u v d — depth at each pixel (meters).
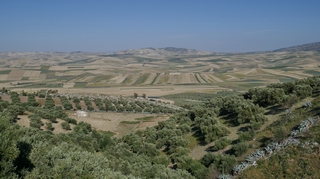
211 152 32.09
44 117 59.28
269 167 24.19
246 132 32.94
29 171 18.81
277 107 40.09
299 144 24.77
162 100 127.50
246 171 24.95
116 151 37.50
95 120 72.94
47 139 34.94
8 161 16.02
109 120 74.62
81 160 19.97
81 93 129.25
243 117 39.34
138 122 72.81
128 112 88.50
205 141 37.94
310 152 23.27
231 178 25.02
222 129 37.78
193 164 29.55
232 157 27.30
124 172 26.95
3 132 17.02
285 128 29.89
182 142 37.97
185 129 44.66
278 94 42.47
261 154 26.34
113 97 118.81
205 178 26.38
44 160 19.95
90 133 53.38
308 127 26.97
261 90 49.38
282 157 24.33
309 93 38.78
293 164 23.08
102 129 65.75
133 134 48.44
